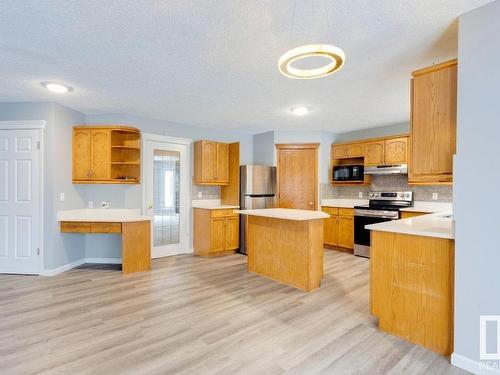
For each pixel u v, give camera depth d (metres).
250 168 5.14
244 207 5.13
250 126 5.31
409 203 4.82
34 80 3.01
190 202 5.20
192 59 2.51
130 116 4.45
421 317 2.15
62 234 3.95
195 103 3.83
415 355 2.03
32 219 3.80
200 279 3.68
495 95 1.73
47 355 2.00
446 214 3.25
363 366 1.90
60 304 2.86
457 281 1.89
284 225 3.53
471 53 1.81
